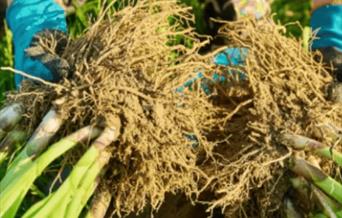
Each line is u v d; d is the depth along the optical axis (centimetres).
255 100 81
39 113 77
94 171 73
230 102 85
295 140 77
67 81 75
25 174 70
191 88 83
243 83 84
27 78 81
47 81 78
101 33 80
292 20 132
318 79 83
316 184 76
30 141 73
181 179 77
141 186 76
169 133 76
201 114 81
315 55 87
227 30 88
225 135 82
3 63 117
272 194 78
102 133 73
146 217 84
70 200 71
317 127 79
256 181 79
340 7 93
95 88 74
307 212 78
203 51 118
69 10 117
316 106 80
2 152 79
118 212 77
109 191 77
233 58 88
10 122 78
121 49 78
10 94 80
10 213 71
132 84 76
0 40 122
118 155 75
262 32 84
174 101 77
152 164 75
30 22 87
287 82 81
